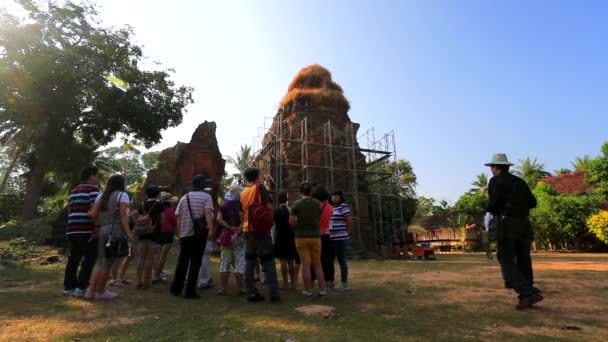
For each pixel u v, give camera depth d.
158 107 25.86
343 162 24.55
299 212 5.45
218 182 19.20
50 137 23.45
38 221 16.97
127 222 5.19
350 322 3.94
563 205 27.75
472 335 3.48
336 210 6.75
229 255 5.82
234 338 3.32
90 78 22.12
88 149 27.83
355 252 21.00
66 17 21.28
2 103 19.86
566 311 4.48
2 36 18.59
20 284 6.44
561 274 8.12
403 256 22.38
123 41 24.06
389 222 25.84
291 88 28.28
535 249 31.88
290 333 3.48
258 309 4.58
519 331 3.63
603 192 27.23
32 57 19.23
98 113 24.05
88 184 5.61
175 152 20.14
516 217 4.78
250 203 5.24
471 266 11.66
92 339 3.29
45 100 20.06
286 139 24.05
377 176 27.81
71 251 5.56
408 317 4.19
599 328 3.74
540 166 48.59
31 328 3.62
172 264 10.96
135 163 56.31
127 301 5.02
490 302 5.06
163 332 3.51
